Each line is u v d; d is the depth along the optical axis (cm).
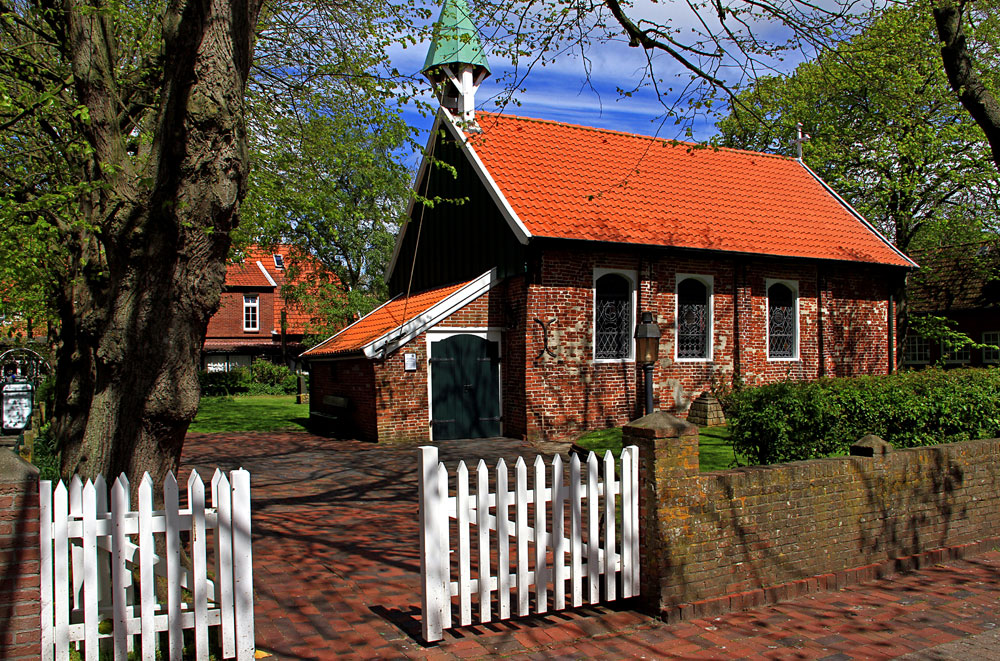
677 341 1812
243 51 566
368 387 1686
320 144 1247
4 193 857
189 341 582
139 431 579
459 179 1908
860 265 2030
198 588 435
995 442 790
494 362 1742
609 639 511
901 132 2344
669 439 555
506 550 516
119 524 417
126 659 420
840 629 539
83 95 663
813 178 2350
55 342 1844
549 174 1845
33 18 968
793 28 909
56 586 402
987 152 2228
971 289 2938
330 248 3089
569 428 1681
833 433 900
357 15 1121
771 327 1966
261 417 2373
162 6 998
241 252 1336
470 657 479
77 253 923
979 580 660
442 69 1916
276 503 1025
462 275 1891
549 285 1659
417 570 695
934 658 490
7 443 1155
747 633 527
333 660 475
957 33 1029
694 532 563
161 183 553
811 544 631
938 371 1078
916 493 712
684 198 1967
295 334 4241
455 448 1566
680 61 925
